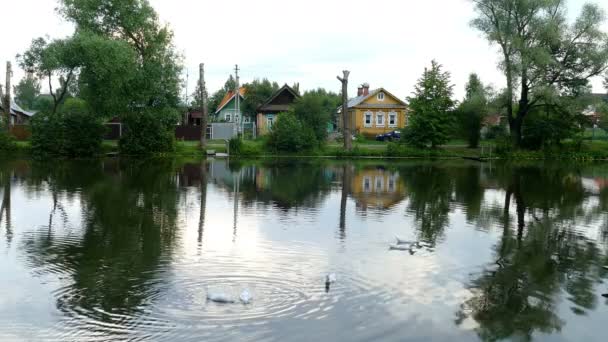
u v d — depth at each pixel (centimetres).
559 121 5797
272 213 1998
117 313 1003
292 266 1297
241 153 5341
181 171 3638
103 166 3947
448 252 1469
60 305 1040
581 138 5947
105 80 4600
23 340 895
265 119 7400
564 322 1012
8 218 1853
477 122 6138
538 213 2117
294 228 1731
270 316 998
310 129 5600
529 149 5847
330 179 3234
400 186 2917
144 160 4662
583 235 1719
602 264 1380
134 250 1427
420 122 5700
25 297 1079
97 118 4966
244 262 1322
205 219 1861
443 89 5822
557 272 1308
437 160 5256
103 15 4944
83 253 1398
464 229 1778
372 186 2894
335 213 2020
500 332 963
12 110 7438
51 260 1332
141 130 5088
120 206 2114
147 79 4878
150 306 1036
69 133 4762
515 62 5209
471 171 3959
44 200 2247
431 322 993
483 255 1448
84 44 4438
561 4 5266
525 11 5156
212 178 3200
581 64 5303
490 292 1155
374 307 1052
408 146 5722
